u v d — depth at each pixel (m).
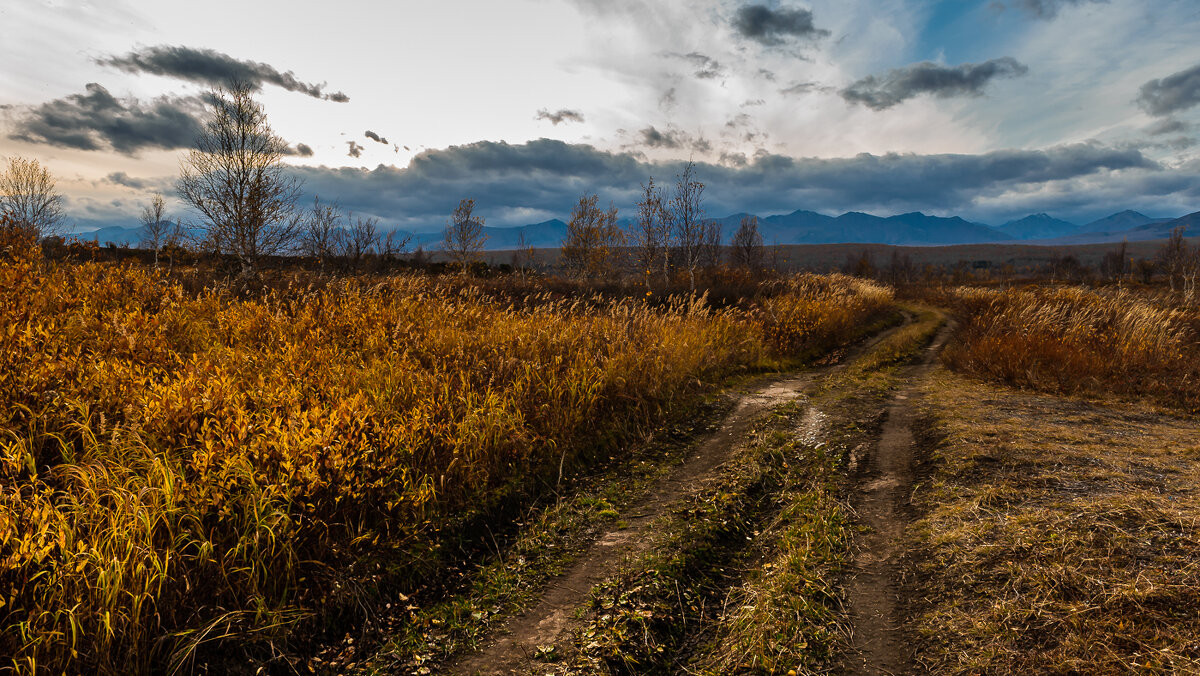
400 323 8.36
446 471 5.18
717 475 5.93
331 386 5.95
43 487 3.86
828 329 16.38
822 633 3.30
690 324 12.30
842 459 6.11
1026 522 4.04
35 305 7.13
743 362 12.05
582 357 8.33
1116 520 3.85
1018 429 6.38
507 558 4.54
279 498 4.06
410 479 4.89
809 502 5.07
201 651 3.24
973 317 18.89
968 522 4.25
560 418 6.68
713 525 4.74
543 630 3.59
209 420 4.66
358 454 4.61
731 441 7.09
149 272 10.41
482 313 10.77
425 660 3.38
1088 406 7.78
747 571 4.20
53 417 4.53
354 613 3.77
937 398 8.49
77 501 3.65
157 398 4.79
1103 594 3.11
